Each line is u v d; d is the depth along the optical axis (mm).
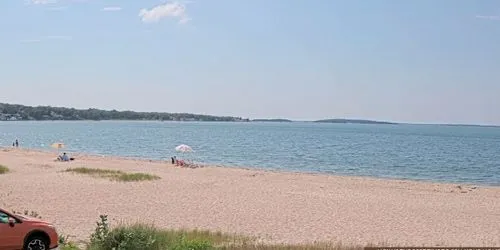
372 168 63875
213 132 186500
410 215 26625
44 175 41219
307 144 115188
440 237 21188
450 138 166750
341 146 109250
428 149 103312
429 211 28156
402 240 20172
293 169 60875
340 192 35406
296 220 24234
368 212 27125
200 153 85562
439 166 67562
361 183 42094
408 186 40906
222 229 21625
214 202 29188
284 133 186000
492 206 30734
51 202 27906
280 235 20641
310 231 21719
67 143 112812
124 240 14711
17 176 40344
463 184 46594
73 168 46844
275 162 70625
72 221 22547
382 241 19500
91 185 35312
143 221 22969
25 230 13469
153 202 28734
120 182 37250
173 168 52625
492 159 79688
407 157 81688
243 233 20656
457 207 30016
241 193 33344
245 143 116500
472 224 24562
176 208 26953
